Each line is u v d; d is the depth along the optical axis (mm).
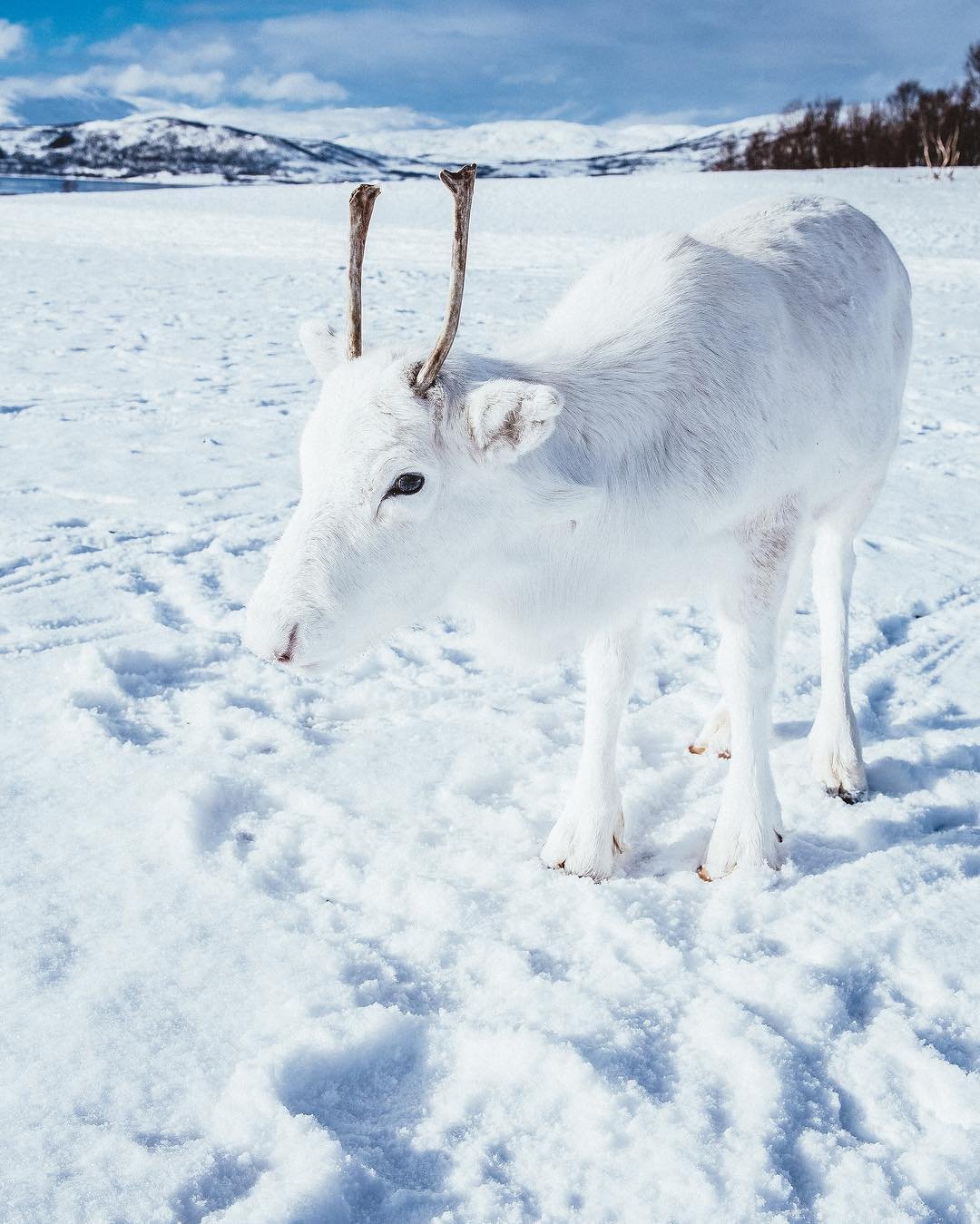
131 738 3793
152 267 19375
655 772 3680
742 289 3213
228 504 6387
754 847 3133
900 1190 2080
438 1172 2104
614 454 2887
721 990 2611
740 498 3066
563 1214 2002
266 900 2885
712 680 4457
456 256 2426
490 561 2834
